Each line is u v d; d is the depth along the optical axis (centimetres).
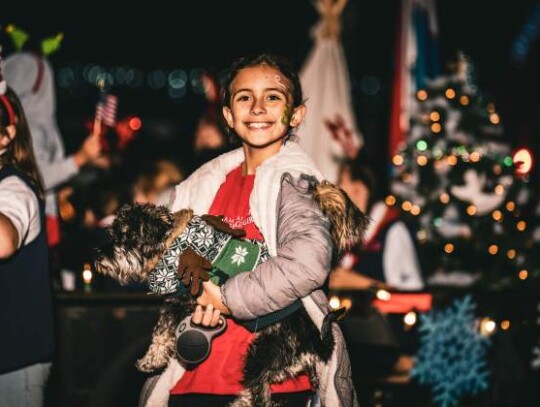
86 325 456
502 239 571
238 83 316
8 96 369
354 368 487
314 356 297
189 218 301
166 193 576
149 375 321
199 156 600
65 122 1823
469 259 579
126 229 293
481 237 573
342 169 580
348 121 684
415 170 594
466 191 583
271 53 321
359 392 488
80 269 568
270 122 314
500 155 599
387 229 567
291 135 326
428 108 615
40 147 539
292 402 302
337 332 306
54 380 452
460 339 482
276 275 287
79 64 2417
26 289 352
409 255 567
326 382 302
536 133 1052
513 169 588
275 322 296
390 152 743
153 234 293
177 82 2411
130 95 2375
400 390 488
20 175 354
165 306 312
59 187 547
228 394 303
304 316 298
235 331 304
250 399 294
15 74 548
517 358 489
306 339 297
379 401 488
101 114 527
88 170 623
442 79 621
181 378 312
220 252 300
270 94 314
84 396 454
